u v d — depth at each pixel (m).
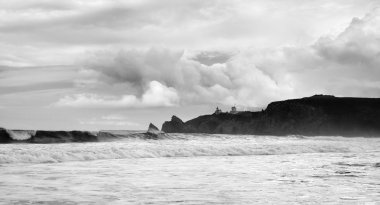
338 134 121.31
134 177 14.55
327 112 127.88
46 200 9.89
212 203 9.73
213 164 20.33
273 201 10.03
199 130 139.12
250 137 54.06
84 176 14.66
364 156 27.48
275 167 18.91
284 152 30.89
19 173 15.37
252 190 11.71
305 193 11.23
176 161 21.89
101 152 23.89
